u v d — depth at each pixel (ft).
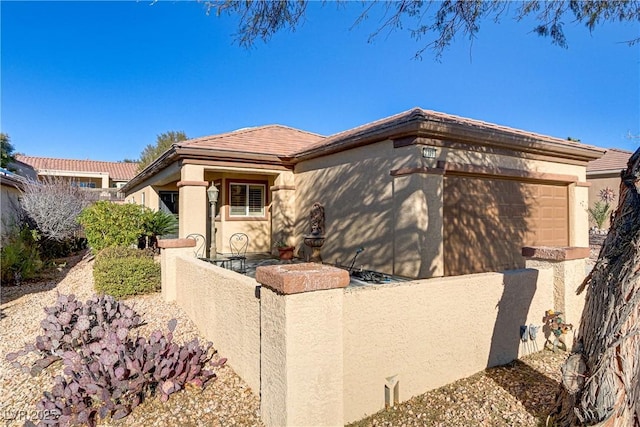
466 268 28.89
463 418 11.22
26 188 45.11
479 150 29.17
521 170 31.76
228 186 44.78
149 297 25.17
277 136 45.27
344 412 11.02
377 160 29.73
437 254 26.50
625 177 8.52
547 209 34.96
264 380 10.77
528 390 12.79
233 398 12.37
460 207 28.71
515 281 15.17
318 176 37.35
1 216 39.11
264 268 10.52
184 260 21.83
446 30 17.61
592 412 7.77
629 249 7.72
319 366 9.89
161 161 39.65
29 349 15.65
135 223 40.16
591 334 8.38
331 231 35.27
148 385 12.44
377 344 11.62
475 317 13.96
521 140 30.09
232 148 37.91
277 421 9.98
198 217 35.01
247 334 13.14
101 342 14.03
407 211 26.48
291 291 9.38
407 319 12.25
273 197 42.75
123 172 123.65
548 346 16.19
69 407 11.41
